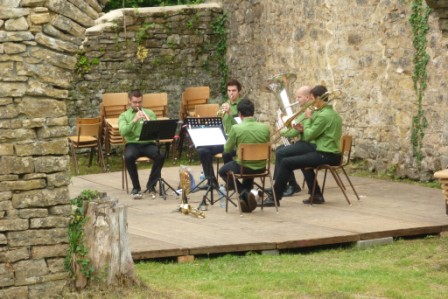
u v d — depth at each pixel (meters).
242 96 18.19
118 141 16.00
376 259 9.43
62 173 7.58
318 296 7.86
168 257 9.31
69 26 7.44
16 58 7.34
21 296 7.50
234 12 18.23
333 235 9.93
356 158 14.78
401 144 13.89
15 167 7.43
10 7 7.30
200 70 18.44
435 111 13.26
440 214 11.16
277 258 9.41
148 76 18.08
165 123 12.46
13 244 7.47
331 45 15.33
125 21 17.81
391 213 11.23
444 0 12.70
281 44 16.83
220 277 8.59
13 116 7.39
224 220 10.91
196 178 14.26
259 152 11.23
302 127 11.88
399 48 13.84
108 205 7.69
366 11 14.45
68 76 7.55
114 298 7.57
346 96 14.98
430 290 8.14
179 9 18.20
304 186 13.18
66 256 7.64
